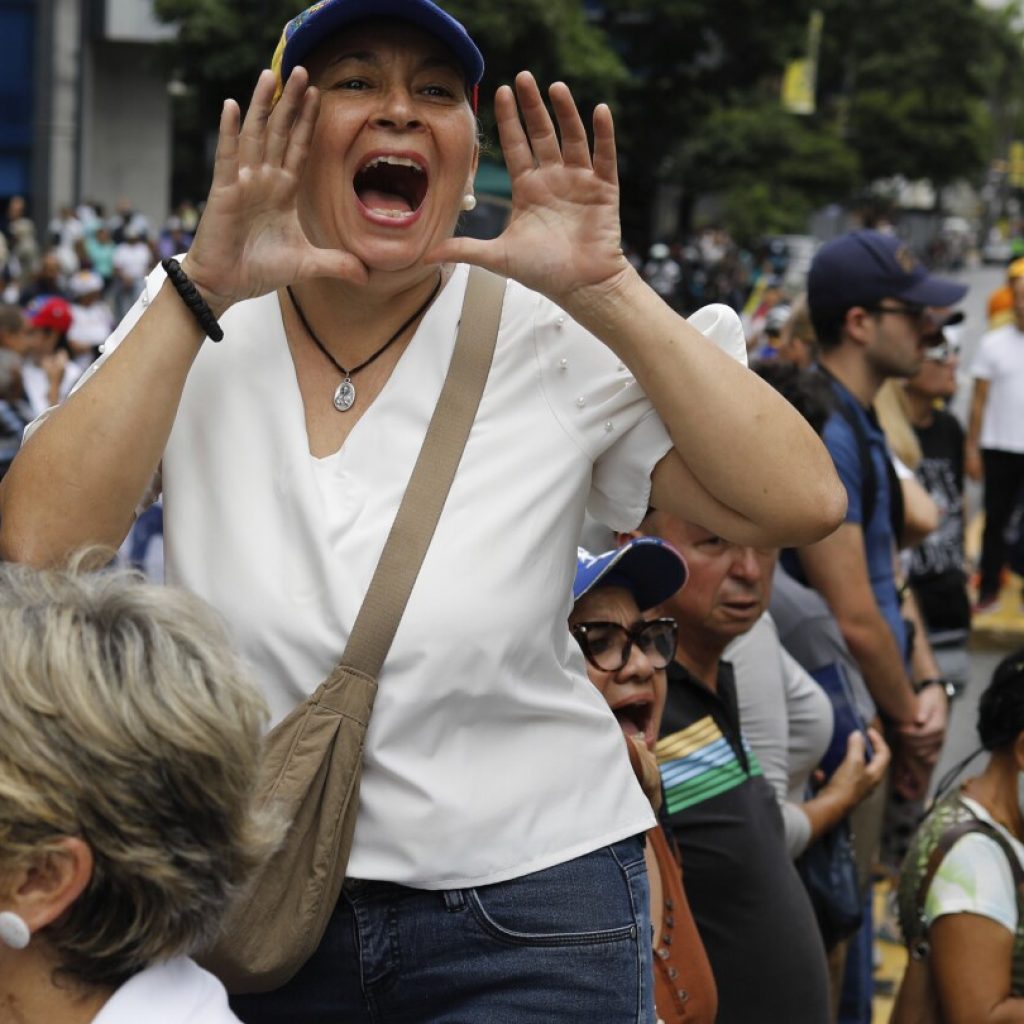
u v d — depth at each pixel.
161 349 2.02
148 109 33.19
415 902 2.09
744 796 3.12
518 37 26.88
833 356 4.68
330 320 2.19
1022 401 9.58
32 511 2.00
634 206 43.03
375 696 2.04
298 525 2.09
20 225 25.34
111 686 1.53
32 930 1.53
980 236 93.69
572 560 2.21
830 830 3.84
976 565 11.21
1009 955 3.09
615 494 2.24
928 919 3.15
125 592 1.62
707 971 2.76
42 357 9.09
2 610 1.57
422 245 2.12
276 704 2.08
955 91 62.38
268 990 2.06
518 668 2.10
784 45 37.22
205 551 2.12
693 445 2.09
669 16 36.31
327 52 2.10
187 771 1.54
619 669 2.80
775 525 2.12
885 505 4.56
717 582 3.18
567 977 2.12
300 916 2.00
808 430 2.14
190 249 2.04
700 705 3.16
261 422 2.15
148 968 1.61
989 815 3.19
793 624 4.05
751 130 44.94
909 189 77.62
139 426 2.01
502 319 2.19
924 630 5.94
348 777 2.02
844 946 3.95
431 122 2.11
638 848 2.26
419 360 2.17
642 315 2.06
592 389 2.16
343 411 2.18
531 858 2.12
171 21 28.47
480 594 2.06
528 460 2.14
